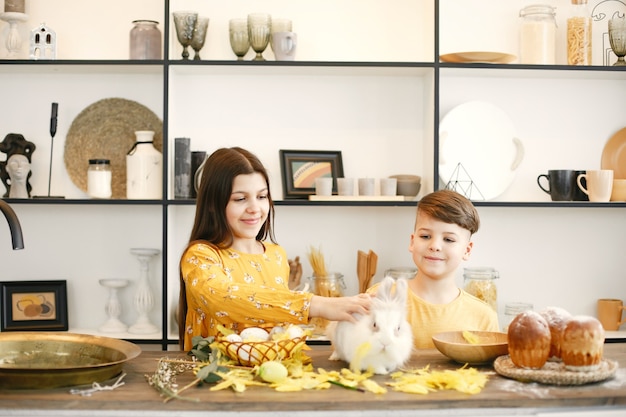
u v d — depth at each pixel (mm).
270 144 2943
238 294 1696
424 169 2916
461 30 2969
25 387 1366
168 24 2703
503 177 2965
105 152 2922
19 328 2834
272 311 1658
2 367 1346
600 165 3016
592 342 1409
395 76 2936
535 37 2834
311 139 2951
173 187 2814
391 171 2957
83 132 2924
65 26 2918
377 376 1481
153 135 2863
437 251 2059
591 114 3014
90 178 2771
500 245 3004
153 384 1406
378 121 2953
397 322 1485
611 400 1336
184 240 2918
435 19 2723
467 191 2941
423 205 2096
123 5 2918
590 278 3031
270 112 2949
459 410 1312
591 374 1394
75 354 1599
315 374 1451
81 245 2949
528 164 3002
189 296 1981
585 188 2818
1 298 2830
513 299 3008
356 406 1292
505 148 2969
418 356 1680
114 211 2947
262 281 2070
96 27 2920
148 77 2932
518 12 2971
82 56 2918
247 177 1963
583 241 3027
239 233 1997
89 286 2951
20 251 2941
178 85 2924
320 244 2957
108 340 1611
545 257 3016
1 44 2924
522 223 3008
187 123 2932
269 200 2150
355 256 2963
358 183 2764
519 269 3010
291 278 2826
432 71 2785
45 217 2945
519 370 1439
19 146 2852
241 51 2771
